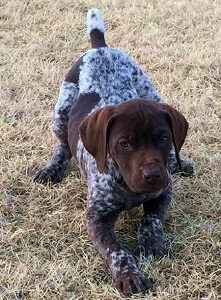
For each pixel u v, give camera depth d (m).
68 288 0.73
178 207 0.85
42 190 0.90
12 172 0.94
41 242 0.81
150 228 0.78
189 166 0.93
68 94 0.94
